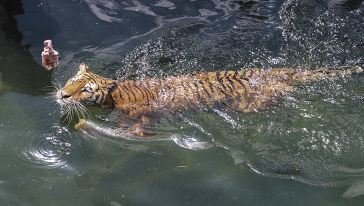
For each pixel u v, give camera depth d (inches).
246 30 252.4
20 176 202.8
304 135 214.1
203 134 217.0
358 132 213.5
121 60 243.4
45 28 255.4
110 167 206.4
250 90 225.1
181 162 208.2
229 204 196.2
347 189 199.9
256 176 203.6
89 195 198.4
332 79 228.1
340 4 259.0
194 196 198.4
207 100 224.5
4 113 221.9
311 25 251.3
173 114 223.3
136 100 225.8
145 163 207.8
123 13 262.7
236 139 214.8
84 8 264.4
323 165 206.5
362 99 222.1
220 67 238.8
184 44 248.5
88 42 250.2
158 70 239.5
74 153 210.4
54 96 227.5
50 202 196.5
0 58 242.8
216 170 205.6
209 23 257.0
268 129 216.5
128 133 218.1
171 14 262.7
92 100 221.9
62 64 240.8
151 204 196.4
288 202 196.9
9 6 263.0
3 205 195.3
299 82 227.5
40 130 216.8
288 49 243.3
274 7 262.2
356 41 243.6
